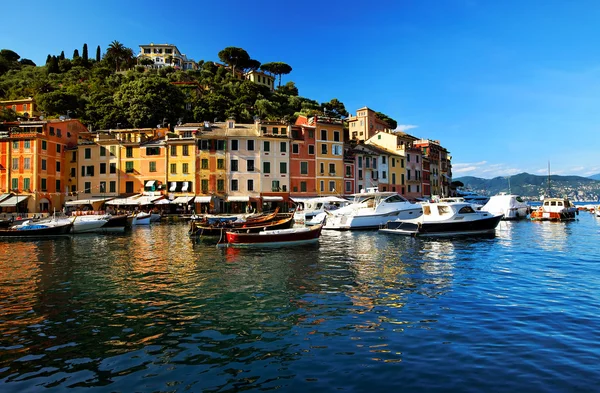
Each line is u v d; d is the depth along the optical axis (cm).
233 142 5941
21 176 5525
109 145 5984
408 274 1756
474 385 752
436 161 9181
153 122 7538
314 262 2086
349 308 1250
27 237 3347
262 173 5991
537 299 1323
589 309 1206
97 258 2261
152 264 2056
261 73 13288
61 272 1853
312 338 1003
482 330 1037
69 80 10556
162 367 854
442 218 3350
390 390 741
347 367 838
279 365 854
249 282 1628
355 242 2911
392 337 999
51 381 797
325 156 6488
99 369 848
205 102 8756
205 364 866
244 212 5909
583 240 3022
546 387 741
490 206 5853
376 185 7212
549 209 5572
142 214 4597
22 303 1335
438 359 867
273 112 9844
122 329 1084
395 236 3303
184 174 5872
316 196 6359
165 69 11688
